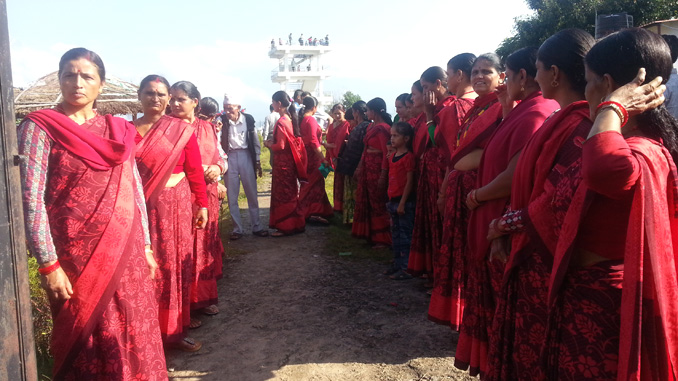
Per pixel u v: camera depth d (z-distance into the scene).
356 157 6.86
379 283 5.07
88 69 2.45
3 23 1.69
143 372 2.50
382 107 6.11
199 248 4.18
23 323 1.74
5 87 1.69
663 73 1.75
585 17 17.30
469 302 2.88
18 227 1.73
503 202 2.59
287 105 6.89
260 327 4.11
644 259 1.66
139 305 2.52
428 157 4.23
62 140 2.36
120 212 2.46
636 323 1.63
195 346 3.72
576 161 1.89
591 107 1.84
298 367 3.44
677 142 1.80
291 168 6.90
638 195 1.63
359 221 6.36
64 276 2.32
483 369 2.81
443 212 3.68
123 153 2.48
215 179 4.55
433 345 3.69
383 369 3.37
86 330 2.36
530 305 2.13
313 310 4.43
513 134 2.50
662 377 1.69
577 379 1.82
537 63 2.22
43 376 3.01
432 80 4.24
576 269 1.85
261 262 5.86
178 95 4.21
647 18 16.59
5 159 1.68
